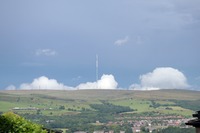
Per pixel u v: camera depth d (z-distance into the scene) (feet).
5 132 85.66
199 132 80.48
